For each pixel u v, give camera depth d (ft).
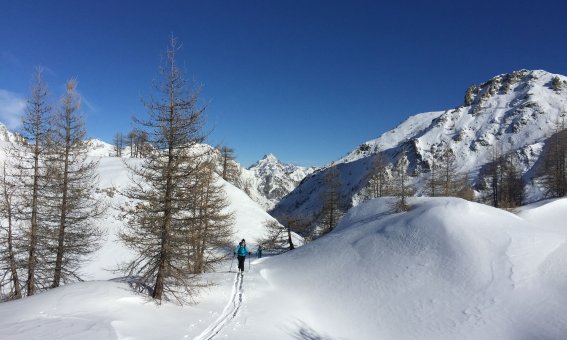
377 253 79.36
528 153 347.56
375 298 64.39
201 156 55.52
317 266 82.17
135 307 47.93
